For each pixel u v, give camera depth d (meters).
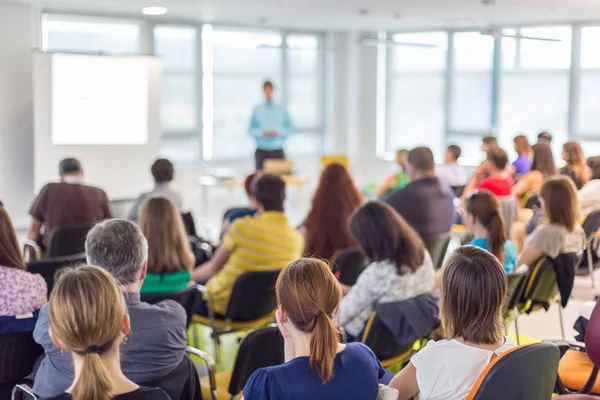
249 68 11.16
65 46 9.38
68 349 1.71
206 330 5.47
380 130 12.41
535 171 7.50
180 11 9.16
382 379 2.39
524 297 4.55
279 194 4.33
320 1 8.08
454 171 8.73
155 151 9.24
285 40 11.52
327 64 12.09
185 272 3.54
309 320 1.93
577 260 4.68
